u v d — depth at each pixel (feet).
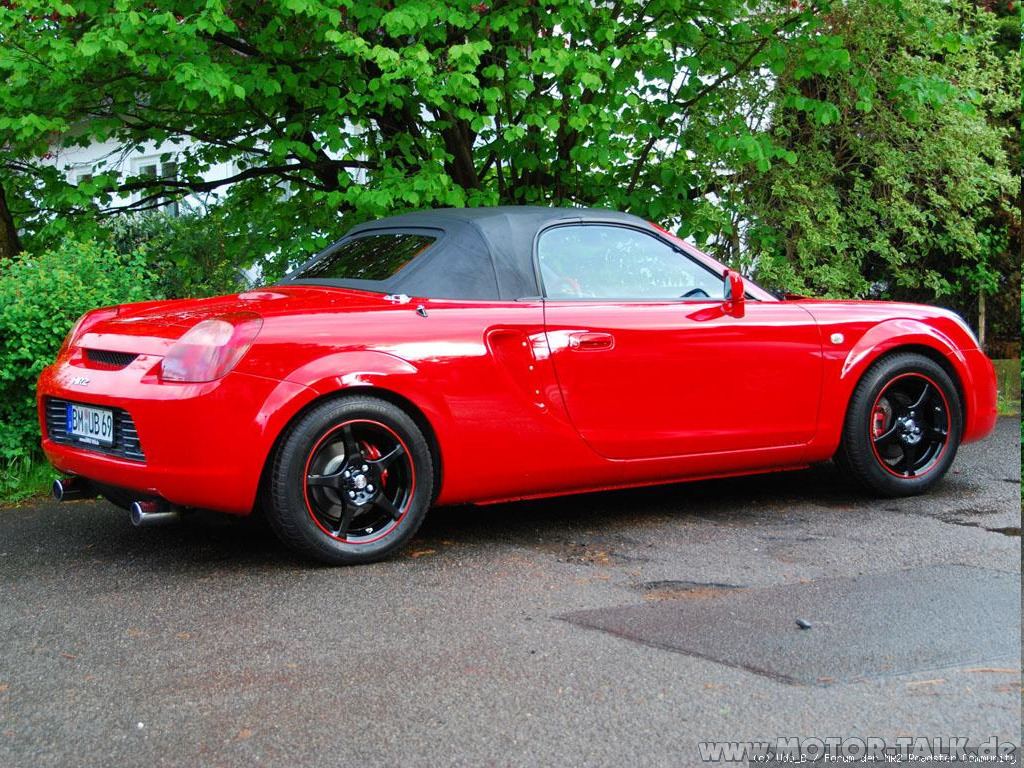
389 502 12.97
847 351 15.90
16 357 17.19
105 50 19.42
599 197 25.18
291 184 25.54
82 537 14.39
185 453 11.79
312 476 12.40
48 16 20.93
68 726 8.18
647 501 16.44
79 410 13.05
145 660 9.59
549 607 11.05
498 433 13.42
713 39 24.75
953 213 29.22
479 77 22.80
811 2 24.61
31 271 18.53
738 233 27.76
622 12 23.61
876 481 16.22
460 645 9.89
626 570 12.48
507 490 13.76
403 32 19.86
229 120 24.45
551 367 13.71
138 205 26.08
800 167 27.32
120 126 23.22
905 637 9.96
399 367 12.69
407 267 13.69
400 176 21.36
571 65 21.17
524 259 14.06
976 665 9.25
